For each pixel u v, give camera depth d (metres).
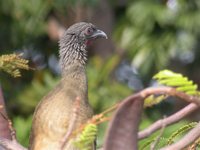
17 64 5.04
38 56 17.59
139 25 16.09
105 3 17.22
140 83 17.38
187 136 4.09
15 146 5.00
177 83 3.39
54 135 5.69
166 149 4.08
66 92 5.99
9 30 16.03
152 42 16.05
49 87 14.59
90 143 3.78
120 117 3.52
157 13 15.74
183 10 15.78
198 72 17.61
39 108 5.87
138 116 3.52
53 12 16.38
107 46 17.34
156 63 16.03
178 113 4.68
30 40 16.78
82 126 3.75
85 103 6.02
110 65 15.10
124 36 16.27
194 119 15.62
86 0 14.48
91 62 15.53
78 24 7.05
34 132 5.85
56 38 16.61
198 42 17.06
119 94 14.55
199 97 3.50
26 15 15.53
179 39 15.91
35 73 16.52
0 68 5.02
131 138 3.53
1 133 5.20
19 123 10.55
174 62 17.58
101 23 17.17
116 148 3.54
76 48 6.83
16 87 15.94
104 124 9.65
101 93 14.37
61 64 6.82
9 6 15.28
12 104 15.32
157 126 4.75
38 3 15.17
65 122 5.69
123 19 16.80
